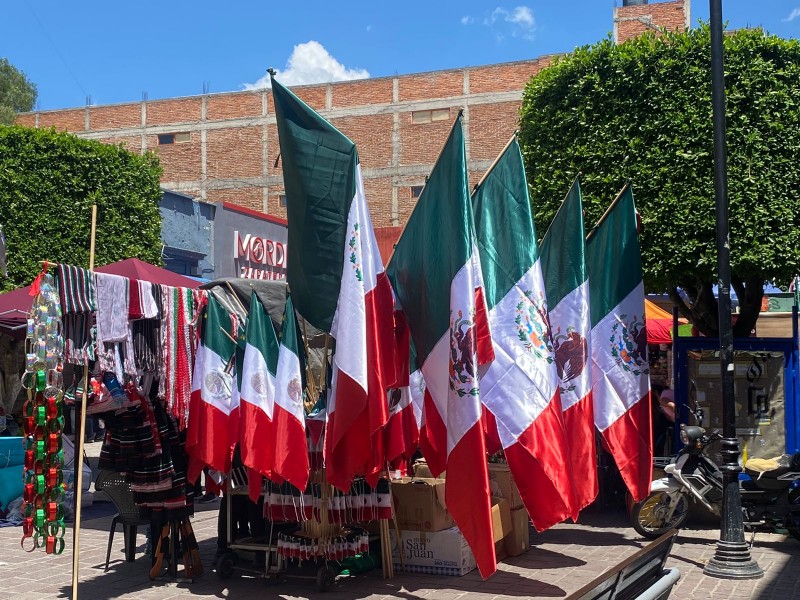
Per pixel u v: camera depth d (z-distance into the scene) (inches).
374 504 292.7
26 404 249.1
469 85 1472.7
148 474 292.2
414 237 288.8
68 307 249.4
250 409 281.3
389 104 1515.7
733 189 383.6
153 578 301.1
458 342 248.4
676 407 411.8
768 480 353.7
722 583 295.9
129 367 272.2
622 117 405.7
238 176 1583.4
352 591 283.7
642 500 345.1
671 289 460.1
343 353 256.8
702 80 395.9
